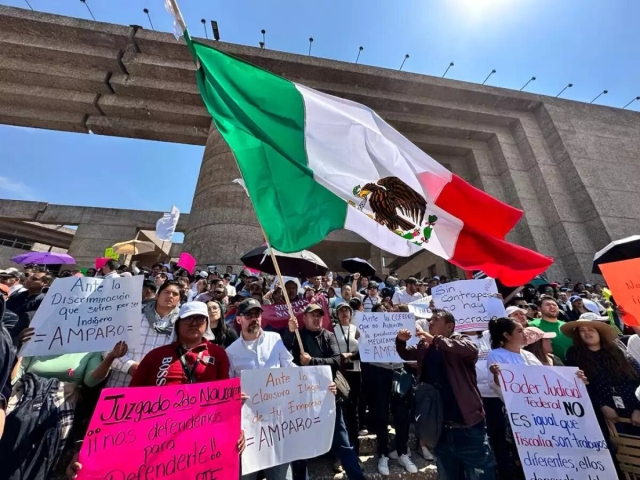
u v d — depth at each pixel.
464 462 2.46
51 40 15.59
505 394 2.62
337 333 4.12
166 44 15.73
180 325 2.42
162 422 1.93
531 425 2.53
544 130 18.52
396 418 3.64
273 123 3.25
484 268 3.60
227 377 2.43
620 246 5.66
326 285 8.41
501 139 19.02
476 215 3.52
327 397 2.61
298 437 2.38
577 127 18.11
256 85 3.31
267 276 9.83
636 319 3.17
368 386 3.76
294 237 3.18
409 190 3.42
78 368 2.64
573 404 2.61
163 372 2.25
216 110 3.11
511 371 2.72
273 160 3.37
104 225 20.25
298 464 2.94
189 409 2.02
